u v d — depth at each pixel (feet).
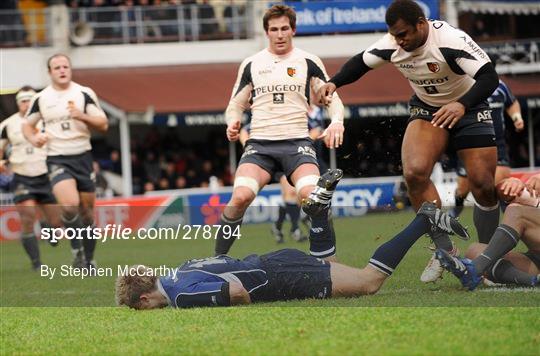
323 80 107.55
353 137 291.17
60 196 136.26
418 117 102.78
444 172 229.86
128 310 93.61
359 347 70.38
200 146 294.46
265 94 106.83
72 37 310.04
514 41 318.24
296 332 77.00
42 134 137.90
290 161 106.32
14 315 97.66
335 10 309.22
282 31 106.52
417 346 69.77
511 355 66.54
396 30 96.43
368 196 214.28
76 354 75.36
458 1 308.19
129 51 315.17
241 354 70.79
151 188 280.10
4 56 299.99
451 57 96.84
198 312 88.38
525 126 309.22
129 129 315.78
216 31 318.65
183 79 309.83
